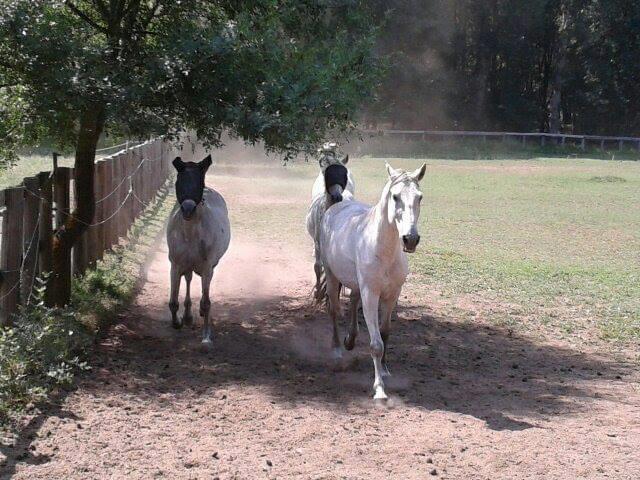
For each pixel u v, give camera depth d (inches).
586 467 221.3
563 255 598.5
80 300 378.3
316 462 219.9
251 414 257.4
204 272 340.2
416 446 233.3
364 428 248.5
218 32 313.4
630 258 594.2
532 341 370.9
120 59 321.7
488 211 818.2
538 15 1883.6
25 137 364.2
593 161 1573.6
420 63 1913.1
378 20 1660.9
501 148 1788.9
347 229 301.6
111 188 514.0
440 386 296.5
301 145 331.3
